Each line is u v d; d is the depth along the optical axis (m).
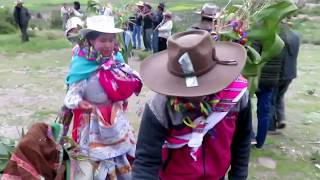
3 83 9.61
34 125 2.87
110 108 3.66
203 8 5.20
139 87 3.79
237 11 3.98
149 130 2.08
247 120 2.21
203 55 1.92
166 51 2.19
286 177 4.89
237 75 1.93
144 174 2.08
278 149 5.64
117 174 3.77
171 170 2.17
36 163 2.79
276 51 4.39
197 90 1.91
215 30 3.92
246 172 2.31
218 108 2.03
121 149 3.72
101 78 3.60
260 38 4.30
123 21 5.42
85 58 3.62
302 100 8.16
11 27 20.42
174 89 1.94
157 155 2.09
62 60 12.98
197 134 2.03
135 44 14.97
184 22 17.09
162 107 2.04
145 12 14.21
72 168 3.16
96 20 3.59
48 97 8.38
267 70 5.15
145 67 2.14
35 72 10.98
